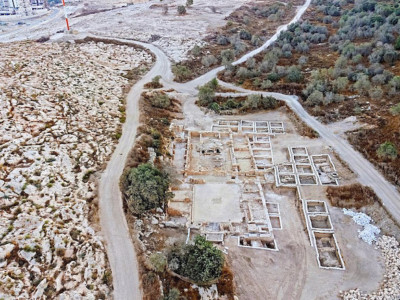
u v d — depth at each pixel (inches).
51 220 1146.7
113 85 2217.0
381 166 1576.0
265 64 2556.6
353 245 1277.1
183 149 1802.4
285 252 1255.5
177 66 2551.7
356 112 1930.4
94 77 2245.3
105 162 1472.7
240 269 1184.8
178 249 1161.4
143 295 1012.5
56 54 2544.3
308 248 1274.6
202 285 1099.3
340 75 2290.8
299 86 2267.5
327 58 2682.1
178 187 1536.7
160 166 1584.6
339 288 1128.8
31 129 1519.4
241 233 1330.0
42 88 1882.4
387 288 1120.8
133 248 1135.6
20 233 1076.5
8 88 1780.3
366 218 1378.0
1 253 1005.8
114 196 1310.3
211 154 1765.5
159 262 1092.5
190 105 2194.9
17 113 1594.5
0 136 1423.5
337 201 1443.2
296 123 1975.9
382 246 1268.5
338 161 1658.5
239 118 2066.9
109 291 1014.4
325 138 1814.7
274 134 1888.5
